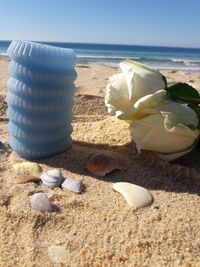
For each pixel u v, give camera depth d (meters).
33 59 0.18
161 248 0.14
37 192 0.17
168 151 0.19
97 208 0.16
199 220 0.16
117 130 0.24
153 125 0.18
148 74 0.18
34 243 0.14
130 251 0.14
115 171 0.19
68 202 0.16
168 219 0.16
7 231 0.15
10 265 0.13
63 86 0.19
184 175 0.19
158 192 0.18
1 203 0.16
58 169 0.19
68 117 0.20
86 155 0.21
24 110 0.19
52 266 0.13
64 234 0.15
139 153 0.20
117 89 0.18
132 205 0.16
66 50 0.19
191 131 0.18
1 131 0.26
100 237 0.15
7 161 0.20
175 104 0.18
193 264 0.14
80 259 0.14
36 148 0.20
